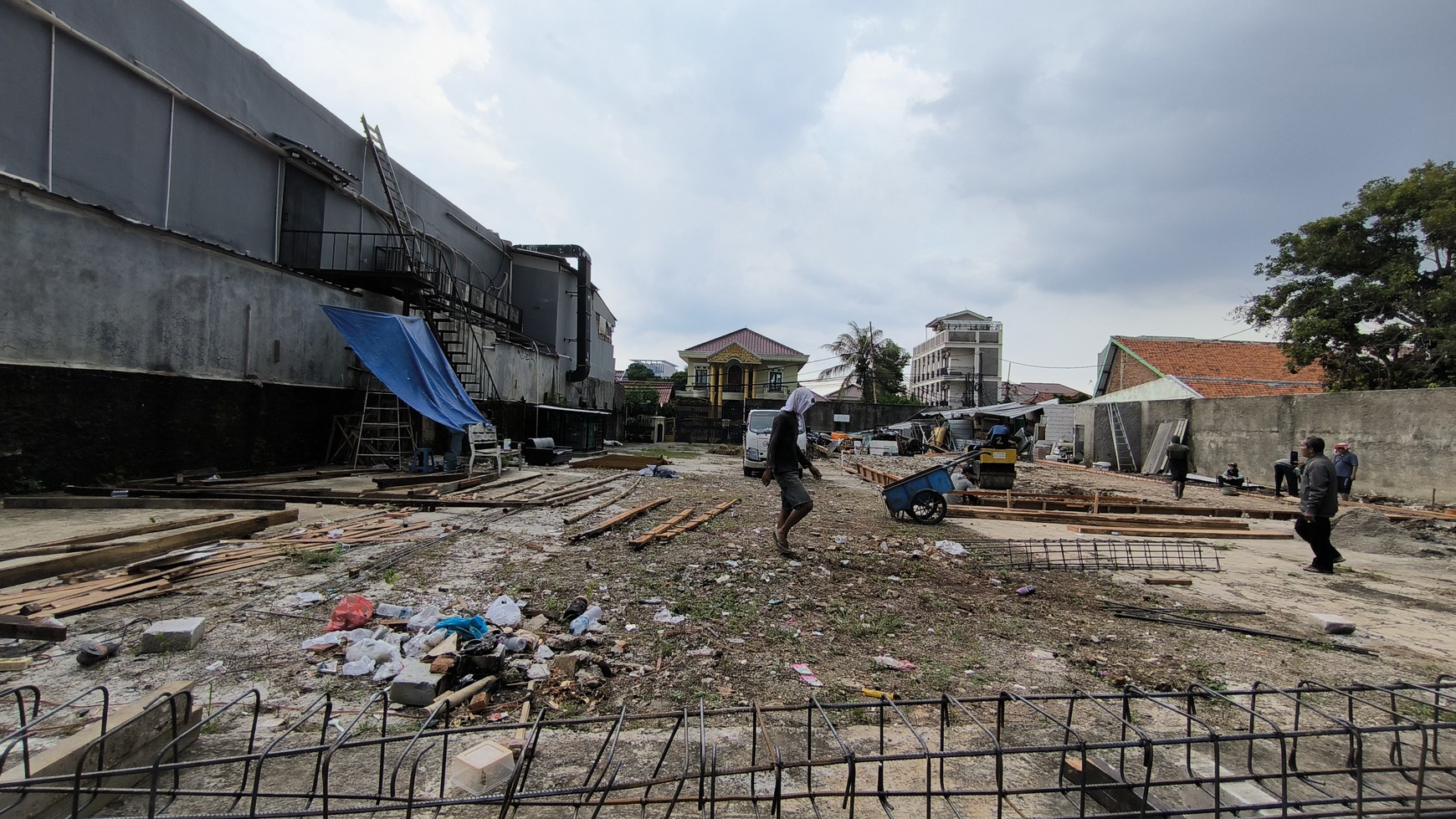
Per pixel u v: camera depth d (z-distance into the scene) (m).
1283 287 20.47
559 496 10.71
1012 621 5.05
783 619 4.78
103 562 5.31
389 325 13.55
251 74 14.17
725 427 41.78
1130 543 7.40
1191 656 4.40
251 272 12.55
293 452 13.79
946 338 58.84
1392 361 18.73
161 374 10.68
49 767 2.04
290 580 5.25
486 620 4.37
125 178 11.41
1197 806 2.50
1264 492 16.39
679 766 2.72
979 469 13.77
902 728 3.16
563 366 30.19
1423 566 7.89
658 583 5.57
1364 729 2.12
